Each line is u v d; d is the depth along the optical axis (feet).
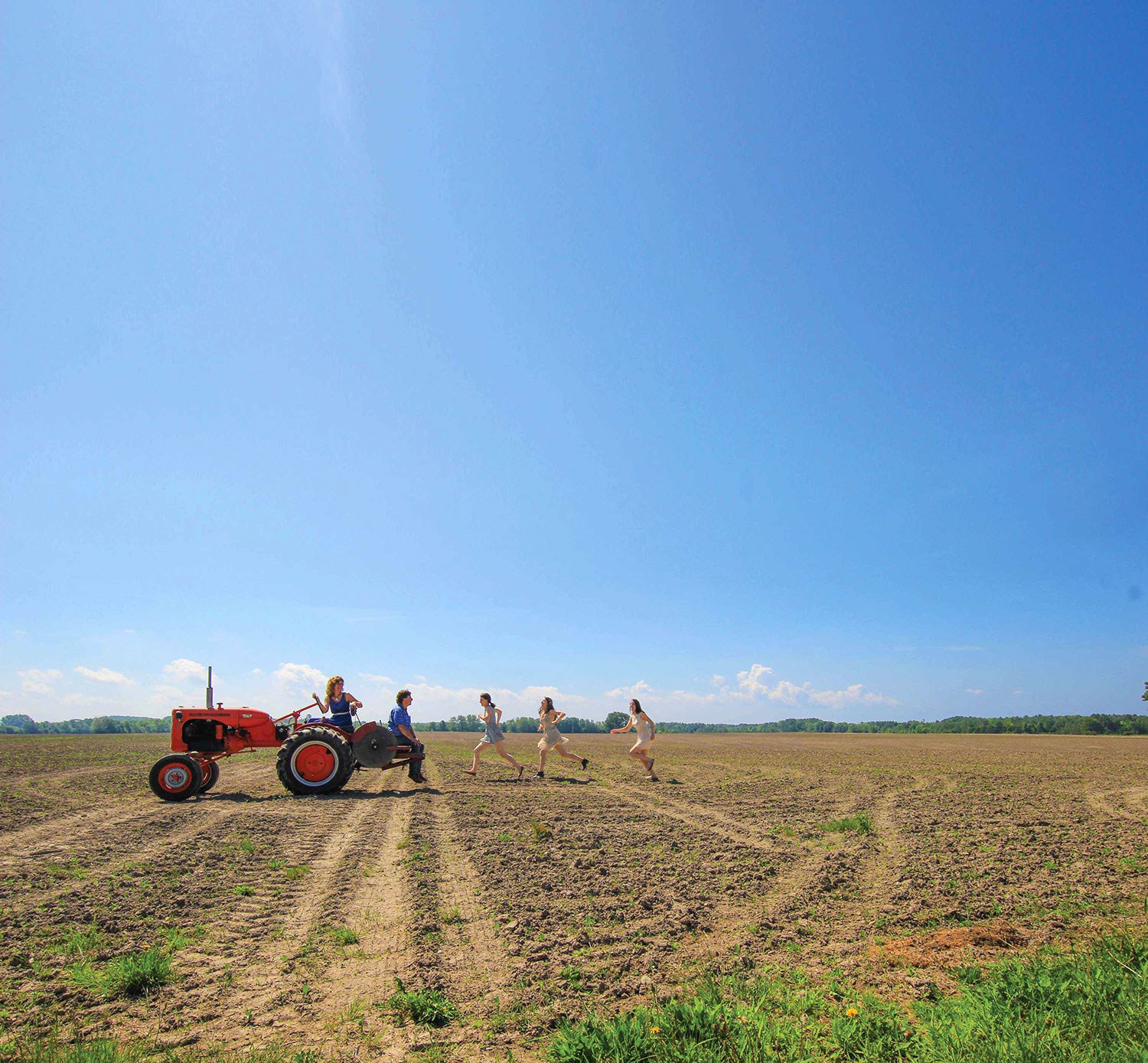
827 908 21.13
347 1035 13.44
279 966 16.76
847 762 73.77
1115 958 15.19
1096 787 49.70
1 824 32.58
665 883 23.59
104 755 73.15
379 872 24.86
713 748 102.47
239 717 45.42
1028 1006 13.47
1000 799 43.19
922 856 27.40
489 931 19.03
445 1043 13.14
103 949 17.65
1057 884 23.18
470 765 65.31
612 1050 12.15
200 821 33.91
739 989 15.19
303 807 38.78
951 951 17.34
